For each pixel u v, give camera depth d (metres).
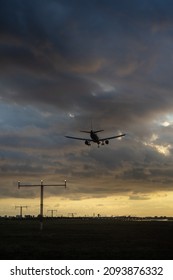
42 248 53.62
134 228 143.25
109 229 131.38
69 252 48.22
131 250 50.97
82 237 80.56
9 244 60.44
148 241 68.69
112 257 43.19
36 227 149.50
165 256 44.78
